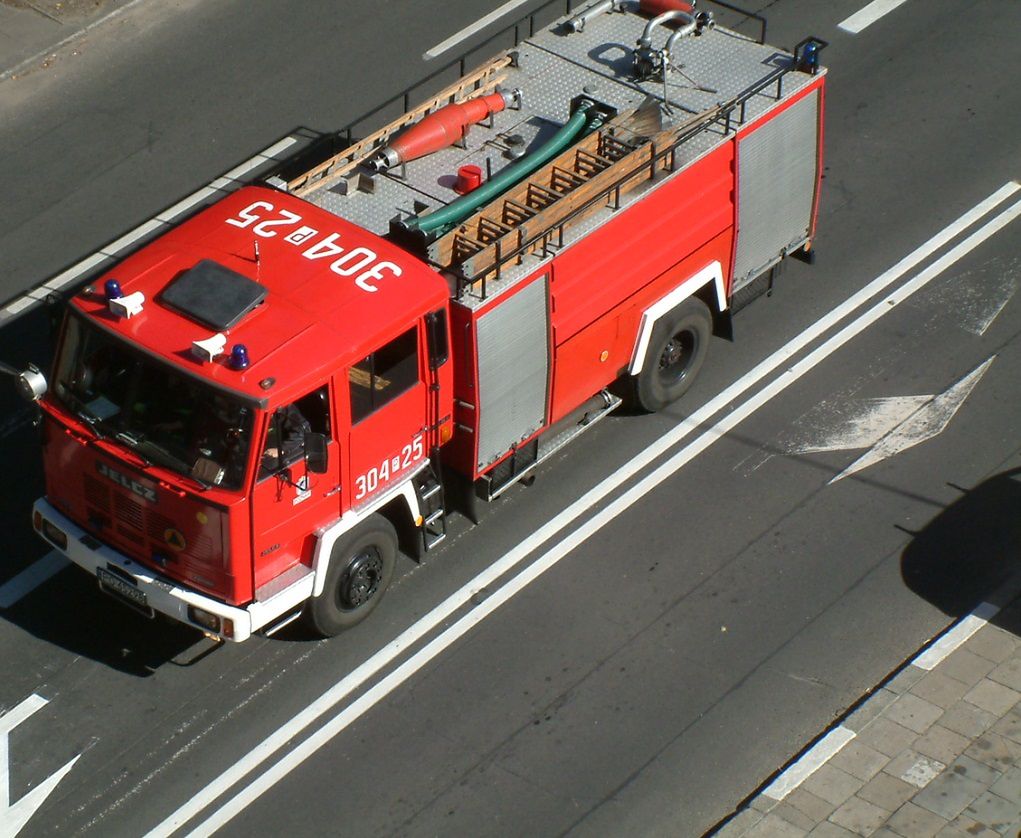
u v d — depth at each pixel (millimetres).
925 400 35031
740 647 29641
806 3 48062
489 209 29375
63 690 28734
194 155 42531
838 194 40969
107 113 44156
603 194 29797
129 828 26438
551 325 29797
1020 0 48219
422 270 27641
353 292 26938
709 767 27422
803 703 28547
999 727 27828
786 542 31797
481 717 28359
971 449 33781
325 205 30250
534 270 28812
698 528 32125
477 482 30922
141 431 26203
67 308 26797
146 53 46438
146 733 28031
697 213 32312
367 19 47594
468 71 44938
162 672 29109
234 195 29422
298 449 25984
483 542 31766
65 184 41656
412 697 28719
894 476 33188
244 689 28812
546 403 30922
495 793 27031
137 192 41344
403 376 27547
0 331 36969
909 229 39812
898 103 44156
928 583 30828
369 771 27406
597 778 27281
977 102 44156
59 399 27188
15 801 26844
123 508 26969
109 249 39469
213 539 25984
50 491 28469
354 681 29000
